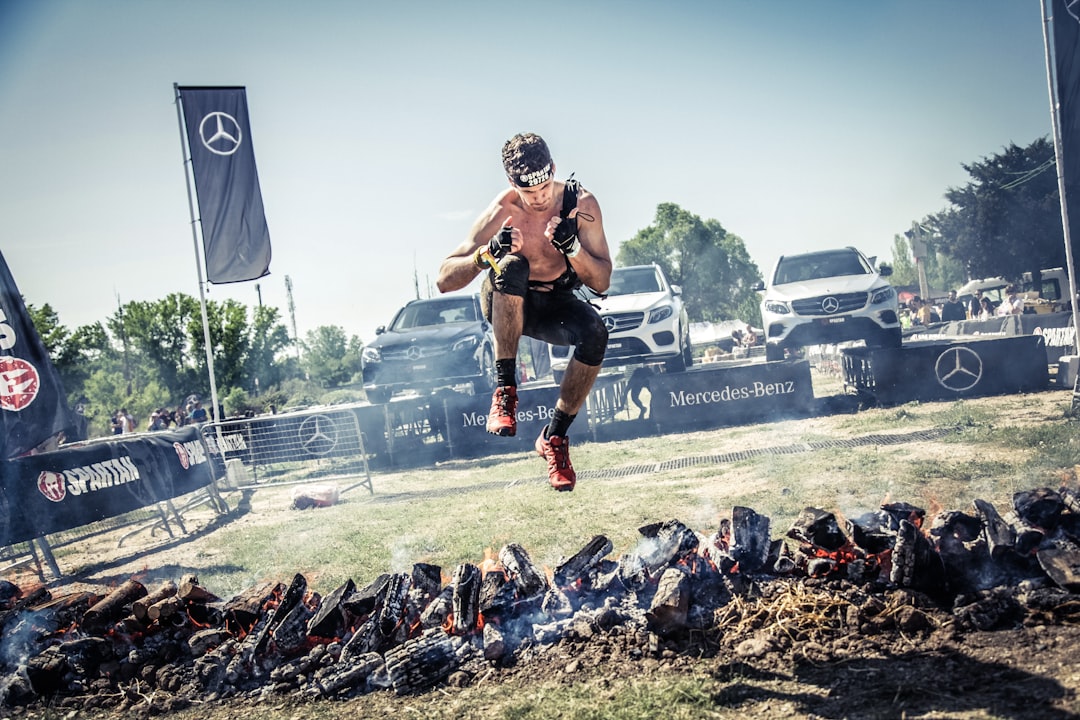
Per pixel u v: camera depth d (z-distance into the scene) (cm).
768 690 324
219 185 1220
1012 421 947
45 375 762
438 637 398
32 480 718
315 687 397
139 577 736
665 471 940
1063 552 372
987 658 322
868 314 1291
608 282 374
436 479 1156
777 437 1088
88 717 403
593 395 1321
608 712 318
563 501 819
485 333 1477
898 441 927
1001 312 2353
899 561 376
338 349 5372
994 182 4584
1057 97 985
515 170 343
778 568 409
